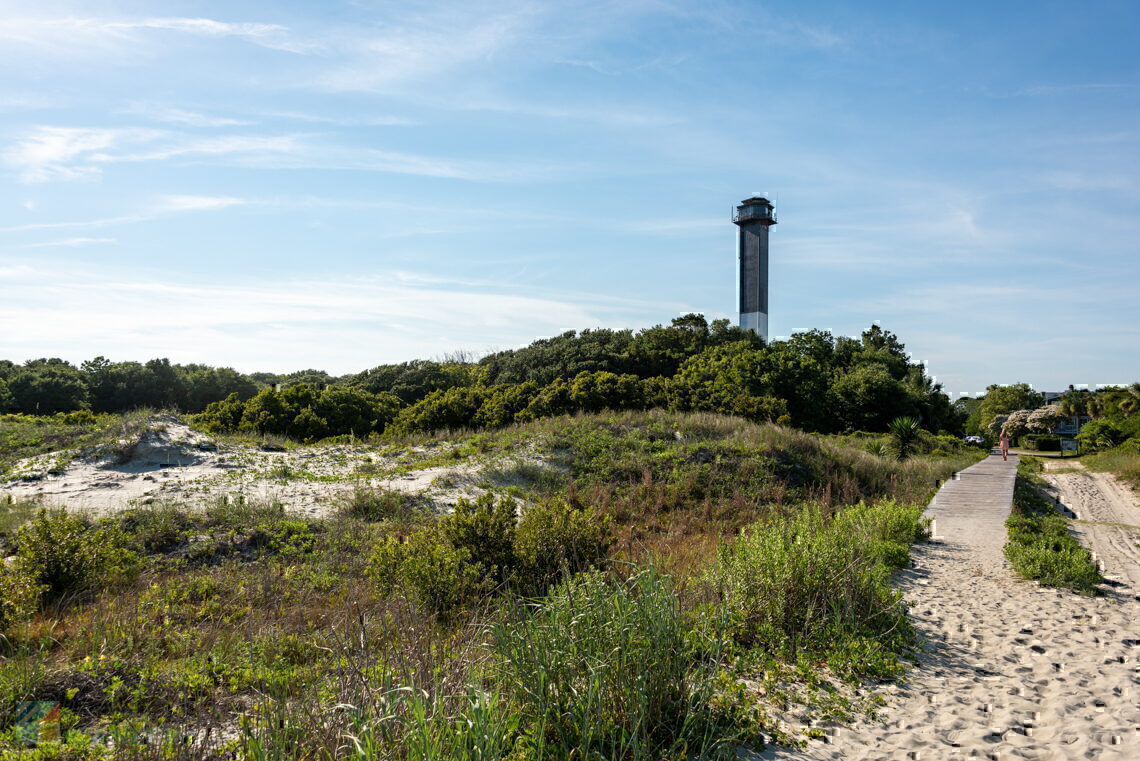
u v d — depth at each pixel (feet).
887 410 146.82
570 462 60.18
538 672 13.37
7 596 20.86
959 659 20.74
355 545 34.09
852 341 197.06
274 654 17.42
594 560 25.88
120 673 15.81
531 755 11.92
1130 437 144.56
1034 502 67.82
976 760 13.71
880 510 43.42
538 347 164.86
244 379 189.88
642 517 47.42
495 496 49.42
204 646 18.45
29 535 26.07
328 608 23.41
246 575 28.02
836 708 16.29
